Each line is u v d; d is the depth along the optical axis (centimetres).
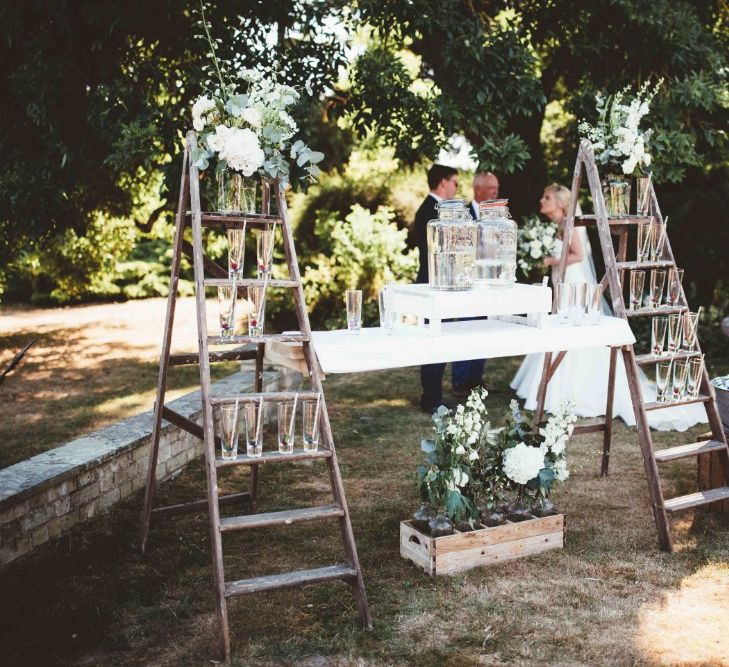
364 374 856
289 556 387
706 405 427
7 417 688
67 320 1385
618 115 440
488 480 385
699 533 412
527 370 738
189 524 429
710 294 1088
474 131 677
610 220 432
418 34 684
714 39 788
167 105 645
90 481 427
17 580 358
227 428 321
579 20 755
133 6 595
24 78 627
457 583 356
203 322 323
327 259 1198
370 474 514
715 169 1070
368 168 1262
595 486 484
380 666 290
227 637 296
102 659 296
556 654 296
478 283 400
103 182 951
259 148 337
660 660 291
